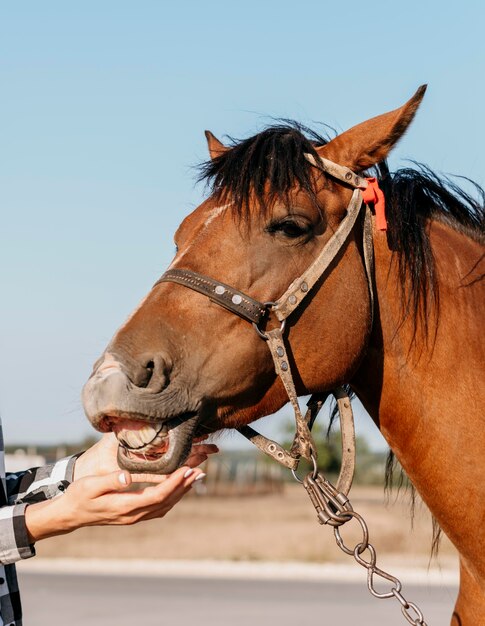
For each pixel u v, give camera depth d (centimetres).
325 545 2191
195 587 1590
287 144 305
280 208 297
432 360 310
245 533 2534
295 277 299
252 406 302
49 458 3541
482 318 315
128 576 1784
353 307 304
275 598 1441
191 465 293
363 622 1185
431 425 309
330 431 351
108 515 262
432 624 1162
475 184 346
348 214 308
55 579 1730
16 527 265
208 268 295
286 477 4228
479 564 307
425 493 316
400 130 312
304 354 302
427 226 328
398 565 1873
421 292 312
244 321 293
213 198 309
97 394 272
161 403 277
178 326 288
